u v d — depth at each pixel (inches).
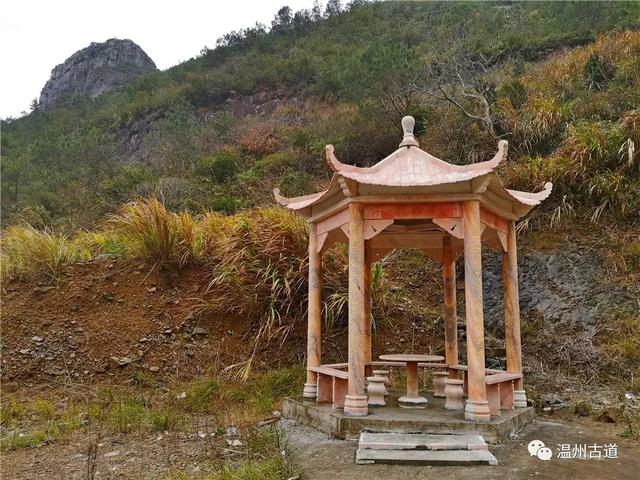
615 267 304.2
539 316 299.6
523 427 184.1
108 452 177.3
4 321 280.8
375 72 610.2
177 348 271.9
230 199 520.1
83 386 251.8
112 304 291.6
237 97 1218.0
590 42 684.7
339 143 619.8
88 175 778.2
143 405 231.9
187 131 866.8
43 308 289.0
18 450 183.2
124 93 1563.7
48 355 265.4
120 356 266.8
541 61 685.9
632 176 343.9
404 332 297.9
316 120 808.9
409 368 193.5
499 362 272.7
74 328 279.0
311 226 213.6
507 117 419.8
